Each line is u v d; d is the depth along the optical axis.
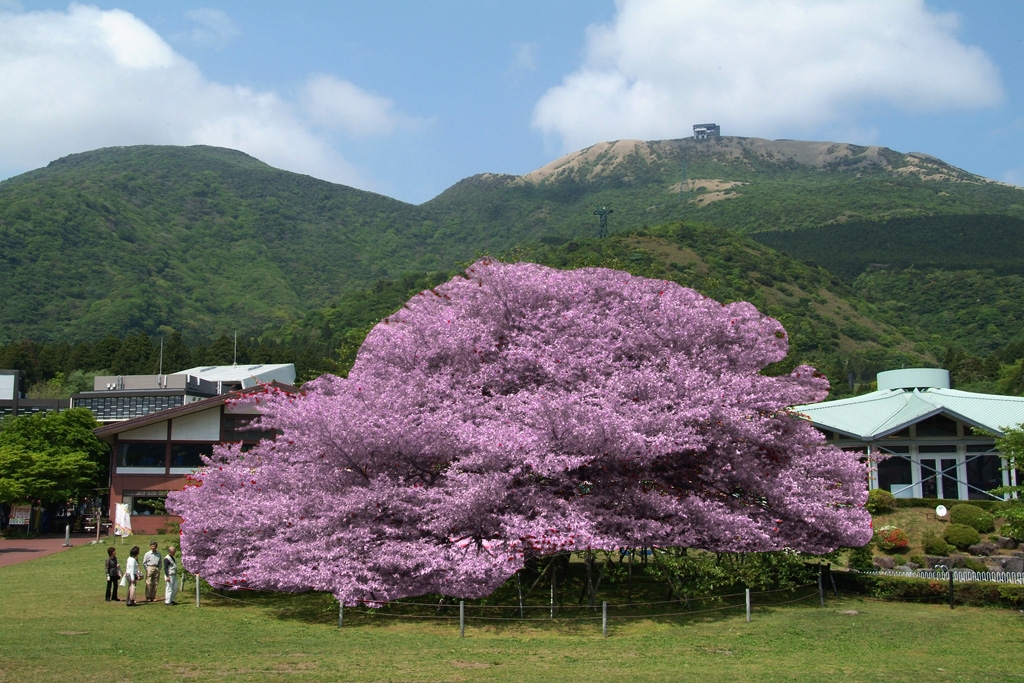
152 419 36.75
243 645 13.00
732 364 18.83
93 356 82.19
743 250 110.81
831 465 18.91
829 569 20.27
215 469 19.50
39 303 129.50
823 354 88.06
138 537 34.59
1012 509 17.41
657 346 18.09
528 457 14.97
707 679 11.02
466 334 17.94
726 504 17.16
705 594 17.52
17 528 38.44
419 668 11.45
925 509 30.00
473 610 16.23
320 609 16.88
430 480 16.52
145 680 10.09
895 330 105.56
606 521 15.54
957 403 34.69
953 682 11.15
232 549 16.81
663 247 104.69
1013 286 114.94
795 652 13.35
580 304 18.86
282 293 182.62
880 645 14.03
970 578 21.94
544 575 18.59
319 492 15.93
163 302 145.12
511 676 11.02
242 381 53.66
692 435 16.00
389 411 16.25
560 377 16.86
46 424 40.28
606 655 12.79
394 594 15.11
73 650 12.08
